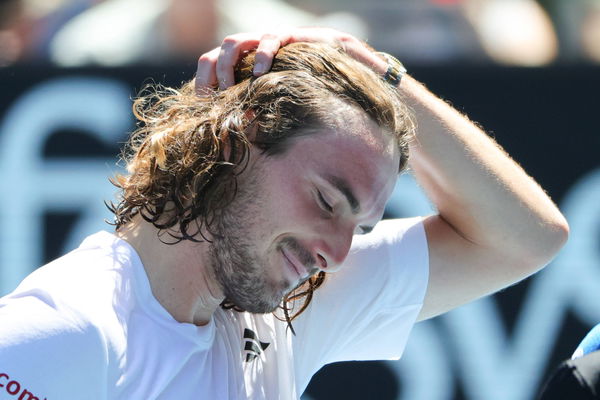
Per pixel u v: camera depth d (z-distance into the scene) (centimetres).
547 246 701
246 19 1395
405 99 663
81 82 1204
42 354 499
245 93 576
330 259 561
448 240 696
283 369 627
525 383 1185
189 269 569
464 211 683
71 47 1355
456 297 708
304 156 550
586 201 1216
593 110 1223
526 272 709
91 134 1198
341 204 554
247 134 562
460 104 1231
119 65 1206
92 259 550
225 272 566
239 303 575
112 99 1202
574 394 429
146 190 576
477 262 698
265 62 582
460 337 1185
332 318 661
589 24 1422
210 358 580
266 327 631
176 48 1369
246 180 558
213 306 588
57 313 511
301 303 651
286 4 1423
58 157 1197
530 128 1228
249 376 604
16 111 1198
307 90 558
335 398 1185
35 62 1288
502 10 1427
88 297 525
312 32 625
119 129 1199
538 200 702
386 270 674
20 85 1202
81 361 508
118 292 542
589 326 1192
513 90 1228
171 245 564
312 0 1433
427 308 709
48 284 524
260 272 564
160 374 544
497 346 1186
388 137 570
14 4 1386
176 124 584
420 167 693
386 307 685
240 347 609
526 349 1188
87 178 1196
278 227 554
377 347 703
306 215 550
